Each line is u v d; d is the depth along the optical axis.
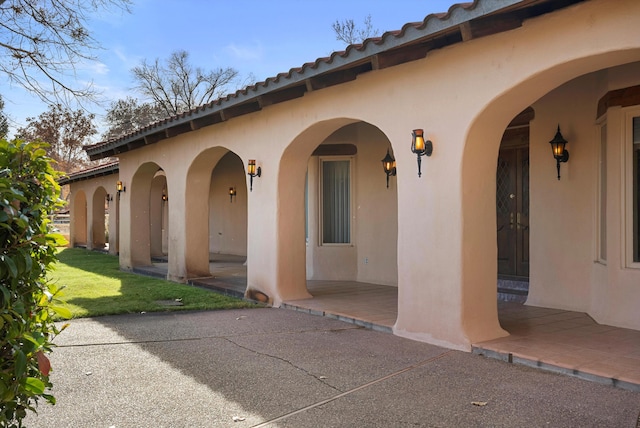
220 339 5.99
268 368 4.88
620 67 6.15
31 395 2.46
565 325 6.32
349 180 11.02
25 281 2.42
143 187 13.74
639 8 4.16
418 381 4.48
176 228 11.32
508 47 5.07
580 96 7.08
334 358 5.20
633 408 3.79
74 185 23.45
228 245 18.27
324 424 3.61
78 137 28.78
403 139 6.13
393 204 10.08
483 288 5.70
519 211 8.62
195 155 10.48
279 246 8.27
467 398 4.05
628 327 6.13
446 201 5.66
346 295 8.87
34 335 2.36
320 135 7.92
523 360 4.94
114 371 4.80
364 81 6.66
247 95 7.84
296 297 8.43
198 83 33.88
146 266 13.65
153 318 7.22
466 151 5.51
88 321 6.98
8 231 2.29
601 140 6.76
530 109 7.72
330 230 11.15
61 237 2.53
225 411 3.85
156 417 3.75
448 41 5.61
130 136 11.90
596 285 6.81
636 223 6.16
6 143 2.49
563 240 7.33
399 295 6.20
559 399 4.00
